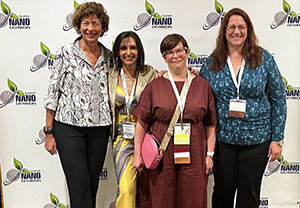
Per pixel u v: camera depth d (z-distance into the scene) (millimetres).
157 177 1916
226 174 2049
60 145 1987
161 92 1874
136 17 2363
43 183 2564
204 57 2436
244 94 1898
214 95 1969
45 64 2389
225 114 1943
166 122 1874
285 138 2537
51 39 2357
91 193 2146
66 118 1941
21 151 2502
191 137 1866
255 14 2375
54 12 2328
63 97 1952
